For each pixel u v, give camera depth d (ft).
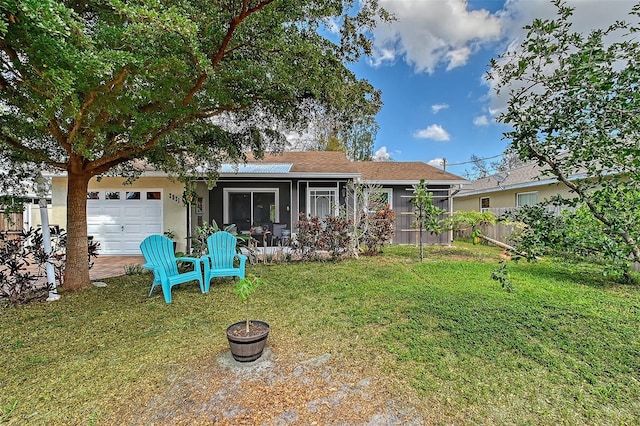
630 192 8.36
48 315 16.06
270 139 24.97
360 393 9.27
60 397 9.31
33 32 10.37
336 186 38.52
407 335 12.94
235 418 8.25
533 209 10.32
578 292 18.20
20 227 36.73
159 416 8.42
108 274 25.61
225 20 14.44
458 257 32.22
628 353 11.15
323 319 15.07
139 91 14.38
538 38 8.43
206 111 19.38
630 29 7.37
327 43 17.07
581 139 8.24
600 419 8.11
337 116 21.50
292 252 32.48
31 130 16.63
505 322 13.92
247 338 10.77
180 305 17.62
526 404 8.72
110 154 19.47
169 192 34.45
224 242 22.98
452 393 9.22
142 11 10.71
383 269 25.93
